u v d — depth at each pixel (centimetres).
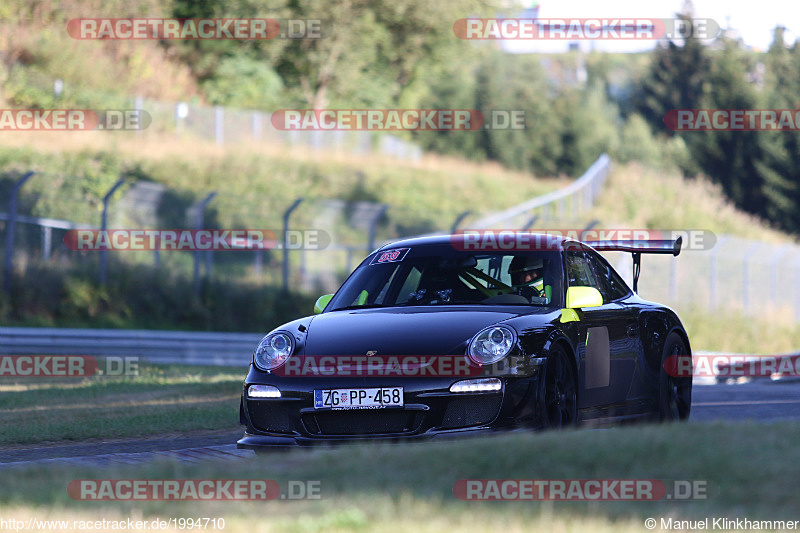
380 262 2528
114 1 13475
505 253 2417
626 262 9744
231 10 15312
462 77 19000
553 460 1561
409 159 15150
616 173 16025
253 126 13450
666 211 15250
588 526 1248
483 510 1341
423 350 2038
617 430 1758
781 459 1517
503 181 15488
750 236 15900
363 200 12488
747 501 1359
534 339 2070
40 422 3319
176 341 7425
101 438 2955
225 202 10006
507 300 2298
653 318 2572
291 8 15950
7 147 9731
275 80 15662
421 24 17075
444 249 2500
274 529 1292
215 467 1755
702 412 3216
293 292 9656
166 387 4706
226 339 7712
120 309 8638
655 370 2531
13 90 11244
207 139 12862
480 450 1631
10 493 1594
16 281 8231
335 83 16138
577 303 2241
